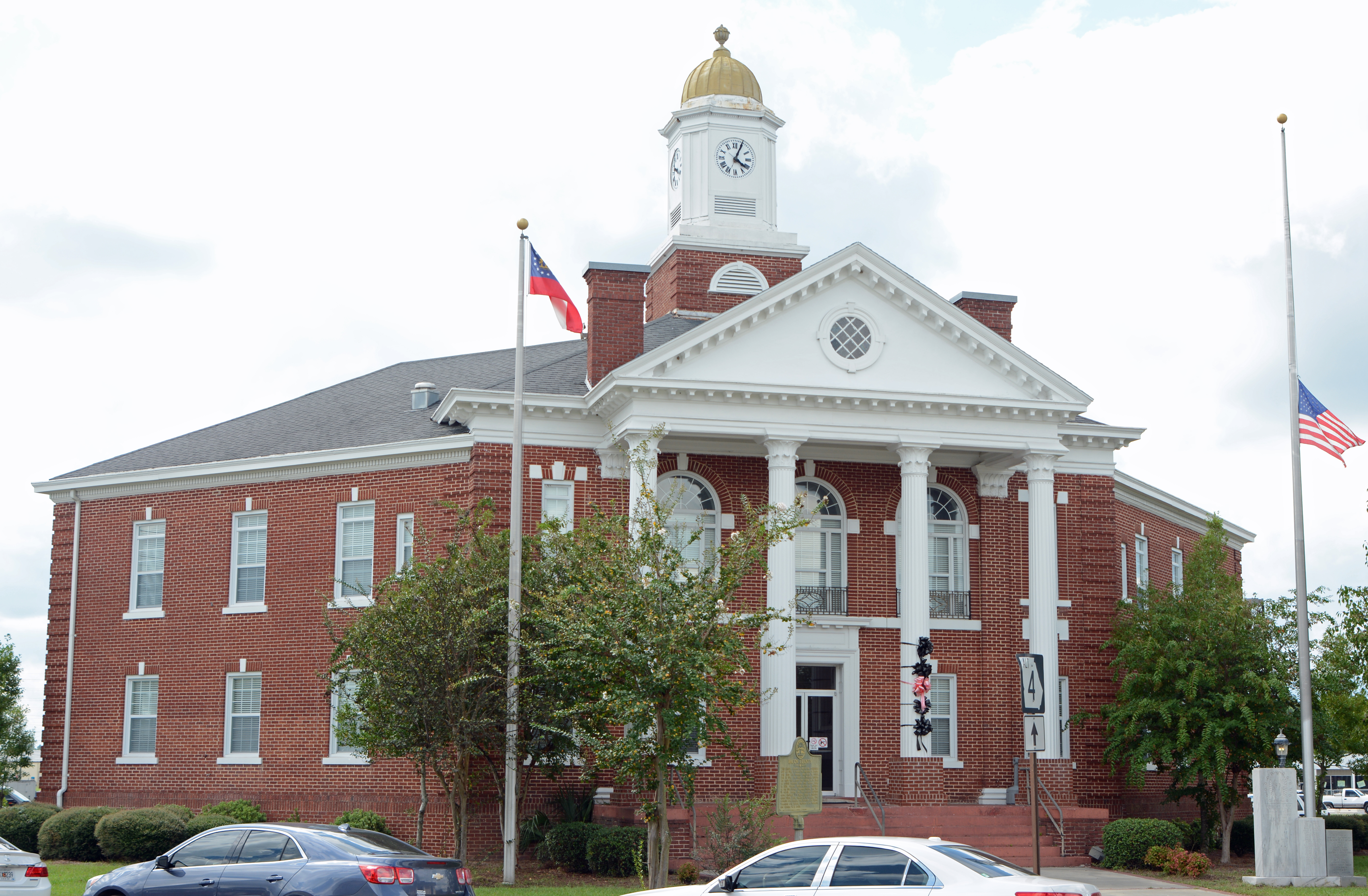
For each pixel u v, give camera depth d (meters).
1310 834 30.14
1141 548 46.38
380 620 29.19
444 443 36.75
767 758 34.44
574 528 32.62
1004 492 39.56
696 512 37.34
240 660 38.84
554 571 29.52
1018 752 38.16
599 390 35.78
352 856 17.94
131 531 41.56
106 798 40.28
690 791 25.80
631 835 30.61
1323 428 33.34
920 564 36.19
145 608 40.97
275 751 37.75
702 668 25.16
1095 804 38.97
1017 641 39.03
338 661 32.16
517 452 29.42
